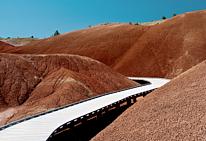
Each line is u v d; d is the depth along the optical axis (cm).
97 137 1764
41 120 2256
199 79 1961
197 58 9381
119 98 3362
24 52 13100
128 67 10056
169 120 1608
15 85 4197
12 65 4531
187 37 10575
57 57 5281
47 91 4188
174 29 11256
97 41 12469
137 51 10756
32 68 4725
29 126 2059
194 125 1493
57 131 1998
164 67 9456
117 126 1784
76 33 14150
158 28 11788
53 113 2542
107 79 5400
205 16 11931
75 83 4353
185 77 2083
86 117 2438
